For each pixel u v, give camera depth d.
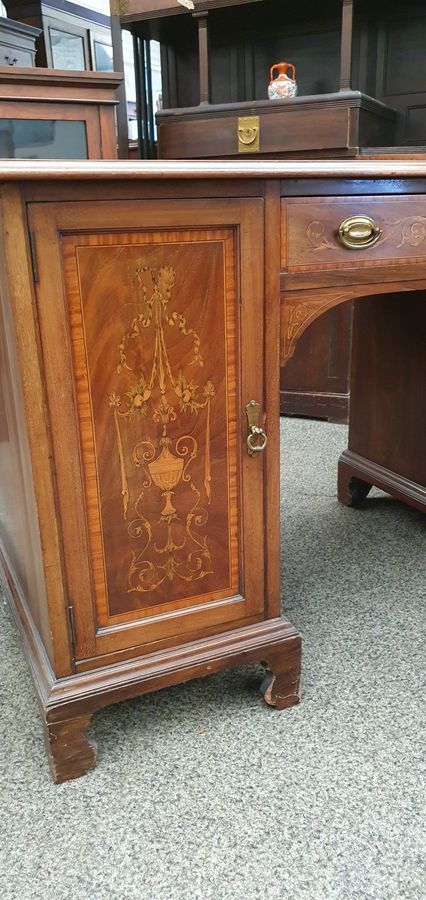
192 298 0.85
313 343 2.47
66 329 0.79
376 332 1.65
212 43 2.04
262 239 0.86
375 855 0.81
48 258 0.75
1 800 0.90
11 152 1.61
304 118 1.76
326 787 0.91
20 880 0.79
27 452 0.84
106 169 0.73
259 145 1.83
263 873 0.79
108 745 0.99
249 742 0.99
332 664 1.16
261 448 0.94
